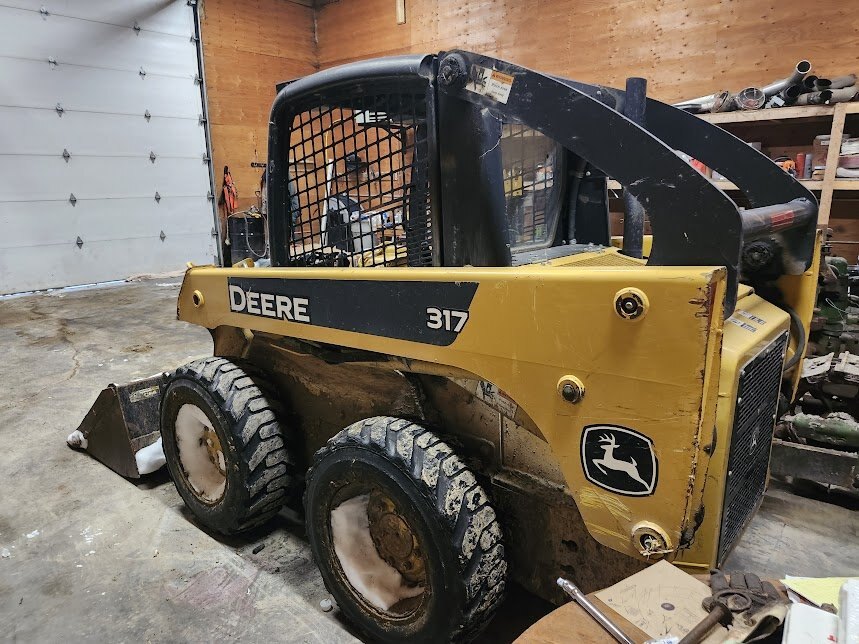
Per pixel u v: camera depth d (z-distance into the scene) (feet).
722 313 3.63
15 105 26.48
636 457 3.93
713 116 16.51
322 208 6.57
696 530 4.49
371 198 6.03
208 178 33.71
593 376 4.01
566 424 4.23
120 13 29.09
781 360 5.94
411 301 5.06
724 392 4.48
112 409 9.93
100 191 29.63
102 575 7.48
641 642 3.21
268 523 8.63
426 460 5.20
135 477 9.80
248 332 7.55
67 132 28.17
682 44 20.42
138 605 6.91
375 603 5.91
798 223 6.20
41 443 11.41
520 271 4.33
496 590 5.23
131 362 16.40
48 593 7.17
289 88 6.25
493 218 5.05
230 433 7.29
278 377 7.94
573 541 5.32
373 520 6.02
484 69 4.70
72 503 9.23
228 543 8.13
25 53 26.48
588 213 7.68
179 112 31.94
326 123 6.27
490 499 5.37
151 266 32.04
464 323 4.70
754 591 3.46
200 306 7.76
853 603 3.10
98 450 10.50
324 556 6.26
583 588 5.35
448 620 5.16
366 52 33.78
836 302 10.12
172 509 9.04
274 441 7.46
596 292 3.90
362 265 6.23
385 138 5.77
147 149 31.01
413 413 6.20
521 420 4.99
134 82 30.04
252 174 35.58
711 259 3.83
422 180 5.51
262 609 6.80
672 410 3.71
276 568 7.54
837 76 17.54
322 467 6.00
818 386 9.12
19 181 27.04
